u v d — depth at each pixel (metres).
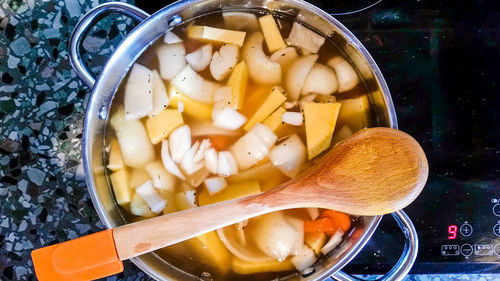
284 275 0.51
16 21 0.56
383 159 0.46
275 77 0.51
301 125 0.50
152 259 0.49
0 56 0.56
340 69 0.51
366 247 0.56
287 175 0.50
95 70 0.57
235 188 0.50
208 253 0.50
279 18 0.51
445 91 0.56
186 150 0.50
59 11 0.57
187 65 0.50
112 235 0.44
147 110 0.50
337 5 0.55
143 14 0.48
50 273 0.44
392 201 0.45
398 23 0.56
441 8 0.56
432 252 0.56
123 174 0.50
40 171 0.56
